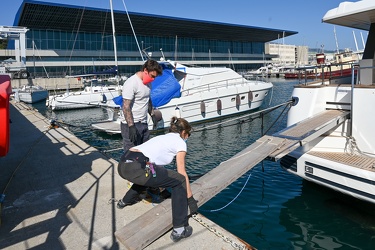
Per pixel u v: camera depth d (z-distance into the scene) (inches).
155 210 128.5
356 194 169.8
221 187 143.0
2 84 122.8
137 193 138.3
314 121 195.3
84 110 969.5
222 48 3009.4
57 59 1904.5
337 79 276.5
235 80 690.2
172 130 122.6
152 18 2117.4
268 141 184.7
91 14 1847.9
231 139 494.6
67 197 153.4
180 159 113.4
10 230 122.0
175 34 2534.5
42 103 1169.4
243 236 182.5
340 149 202.2
